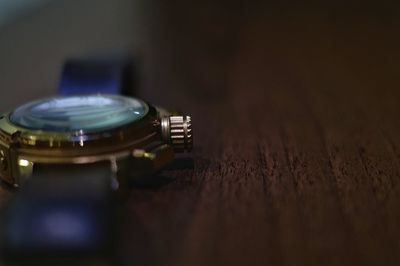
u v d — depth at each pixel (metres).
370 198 0.15
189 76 0.25
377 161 0.17
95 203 0.12
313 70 0.25
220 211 0.14
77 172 0.14
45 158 0.14
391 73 0.24
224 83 0.24
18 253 0.12
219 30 0.36
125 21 0.38
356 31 0.34
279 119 0.20
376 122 0.19
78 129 0.14
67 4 0.46
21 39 0.33
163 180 0.16
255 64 0.27
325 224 0.14
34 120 0.15
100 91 0.19
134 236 0.14
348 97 0.22
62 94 0.19
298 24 0.37
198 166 0.16
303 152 0.17
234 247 0.13
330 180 0.16
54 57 0.28
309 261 0.13
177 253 0.13
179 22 0.38
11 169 0.14
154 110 0.16
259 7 0.44
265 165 0.17
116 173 0.14
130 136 0.14
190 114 0.20
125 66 0.20
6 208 0.14
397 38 0.31
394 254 0.13
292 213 0.14
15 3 0.44
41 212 0.12
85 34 0.34
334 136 0.18
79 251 0.12
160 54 0.29
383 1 0.44
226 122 0.20
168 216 0.14
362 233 0.14
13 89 0.23
